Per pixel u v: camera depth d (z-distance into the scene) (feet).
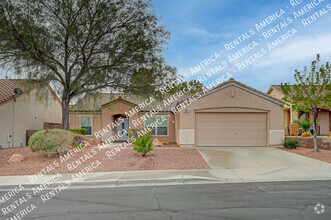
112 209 17.46
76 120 64.95
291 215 15.64
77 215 16.51
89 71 48.42
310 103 38.29
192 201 18.76
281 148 46.16
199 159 35.53
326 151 40.91
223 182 24.77
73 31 44.45
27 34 41.39
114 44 46.85
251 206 17.37
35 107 66.49
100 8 43.29
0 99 52.70
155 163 33.01
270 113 48.67
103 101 70.54
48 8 43.65
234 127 49.65
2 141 53.16
